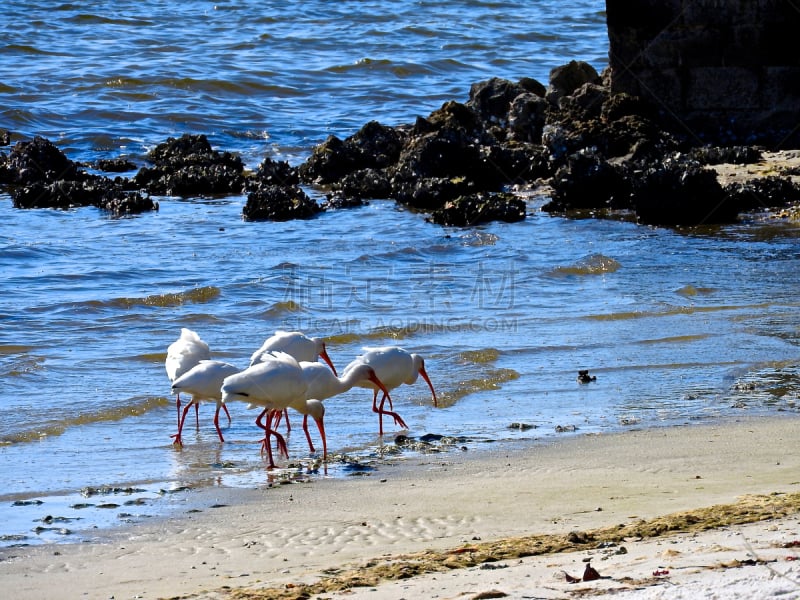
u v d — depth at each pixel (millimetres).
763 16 28406
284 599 6465
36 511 8977
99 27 52656
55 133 34312
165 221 24812
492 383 13391
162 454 10891
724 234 22828
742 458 9844
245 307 17625
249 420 12430
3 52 45156
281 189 25641
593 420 11648
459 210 24531
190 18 56500
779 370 13609
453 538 7832
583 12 62719
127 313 17203
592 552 7008
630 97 29328
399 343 15461
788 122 28828
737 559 6359
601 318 16594
